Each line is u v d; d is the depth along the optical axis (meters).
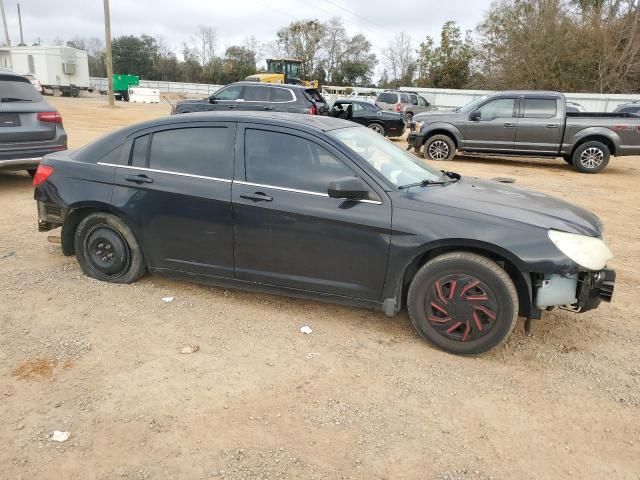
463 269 3.53
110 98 32.53
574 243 3.40
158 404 3.01
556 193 10.02
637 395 3.27
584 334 4.05
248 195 3.94
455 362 3.58
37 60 42.78
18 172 9.79
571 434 2.89
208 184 4.08
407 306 3.79
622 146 12.61
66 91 44.81
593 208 8.80
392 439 2.79
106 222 4.50
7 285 4.55
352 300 3.86
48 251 5.48
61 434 2.73
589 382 3.40
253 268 4.07
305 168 3.90
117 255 4.54
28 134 7.54
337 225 3.73
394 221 3.61
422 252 3.60
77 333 3.78
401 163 4.30
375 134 4.78
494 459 2.68
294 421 2.91
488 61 40.66
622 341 3.96
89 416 2.89
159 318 4.06
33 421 2.83
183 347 3.64
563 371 3.52
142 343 3.68
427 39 46.75
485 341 3.55
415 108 27.16
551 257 3.34
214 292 4.57
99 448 2.65
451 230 3.51
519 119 13.16
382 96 27.66
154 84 63.59
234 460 2.60
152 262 4.44
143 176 4.29
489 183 4.59
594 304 3.56
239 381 3.27
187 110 15.64
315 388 3.22
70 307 4.18
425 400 3.14
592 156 12.82
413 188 3.85
